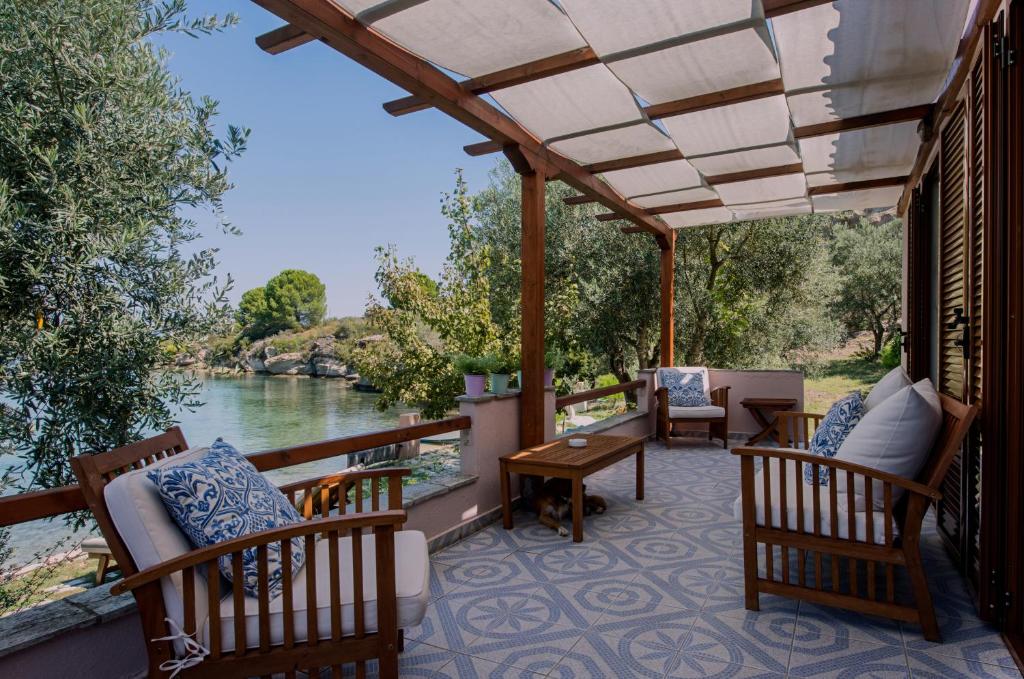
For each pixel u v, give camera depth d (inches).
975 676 77.9
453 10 97.6
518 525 149.3
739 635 90.3
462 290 375.2
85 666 70.6
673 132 153.3
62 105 147.9
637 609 99.8
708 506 162.9
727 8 97.2
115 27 153.6
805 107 137.6
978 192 103.1
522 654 85.7
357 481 97.6
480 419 149.0
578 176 183.8
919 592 87.7
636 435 257.9
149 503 66.0
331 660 66.3
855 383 493.4
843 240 510.9
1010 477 88.9
